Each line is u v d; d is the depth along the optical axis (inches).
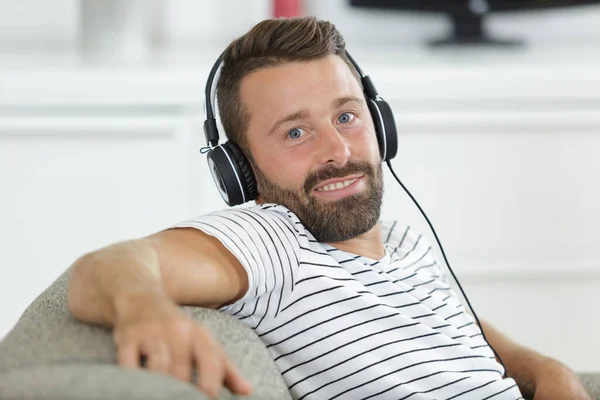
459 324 56.0
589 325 110.0
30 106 99.2
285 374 49.2
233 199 55.1
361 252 55.9
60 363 35.7
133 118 100.2
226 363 35.8
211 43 126.6
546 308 109.3
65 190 101.0
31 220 101.3
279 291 49.0
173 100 100.4
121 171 101.2
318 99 52.8
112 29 108.3
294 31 53.4
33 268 102.1
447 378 50.6
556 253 108.2
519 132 105.6
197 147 101.1
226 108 55.1
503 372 54.8
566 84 104.8
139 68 102.1
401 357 50.0
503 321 108.9
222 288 45.8
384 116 57.9
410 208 105.4
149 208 101.9
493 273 107.3
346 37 129.7
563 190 107.3
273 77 52.9
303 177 52.9
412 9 121.4
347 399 49.3
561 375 60.9
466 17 122.3
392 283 53.1
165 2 125.0
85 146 100.4
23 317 43.9
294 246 49.9
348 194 53.3
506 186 106.3
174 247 44.8
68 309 42.7
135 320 35.4
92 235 101.9
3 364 35.9
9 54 116.6
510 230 107.2
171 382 32.6
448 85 103.3
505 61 111.1
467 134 104.9
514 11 120.5
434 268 60.4
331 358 48.9
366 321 50.1
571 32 130.3
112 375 32.4
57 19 123.6
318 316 49.2
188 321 35.5
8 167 100.1
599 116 105.5
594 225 108.2
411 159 104.6
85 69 101.0
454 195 105.8
